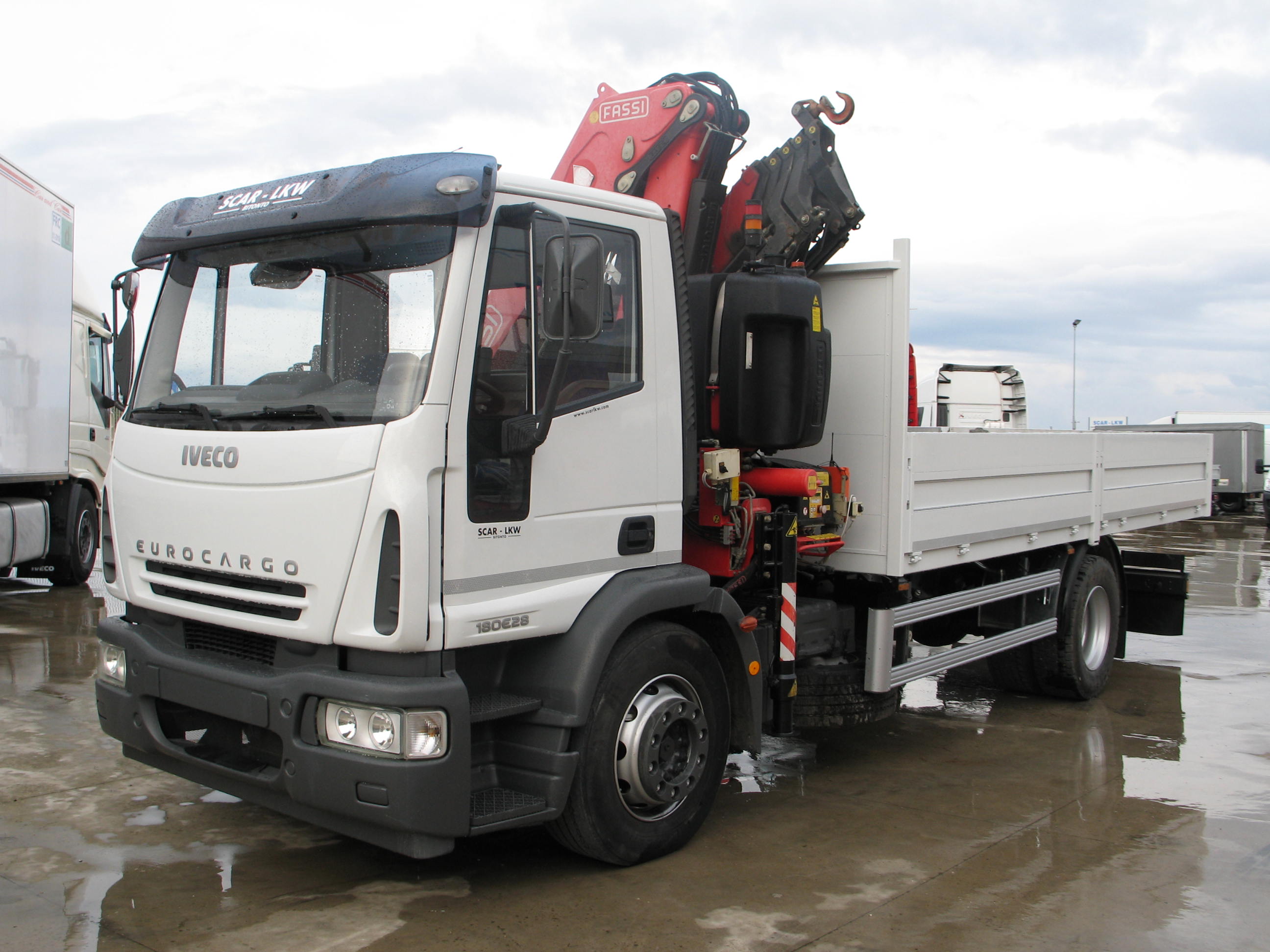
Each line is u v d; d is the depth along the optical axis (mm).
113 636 4363
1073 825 4938
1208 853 4594
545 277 3701
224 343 4203
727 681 4863
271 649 3893
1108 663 7836
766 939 3682
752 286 4895
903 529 5371
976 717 7133
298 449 3729
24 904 3850
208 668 3953
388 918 3797
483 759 4090
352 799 3555
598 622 4047
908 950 3625
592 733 4070
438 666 3627
